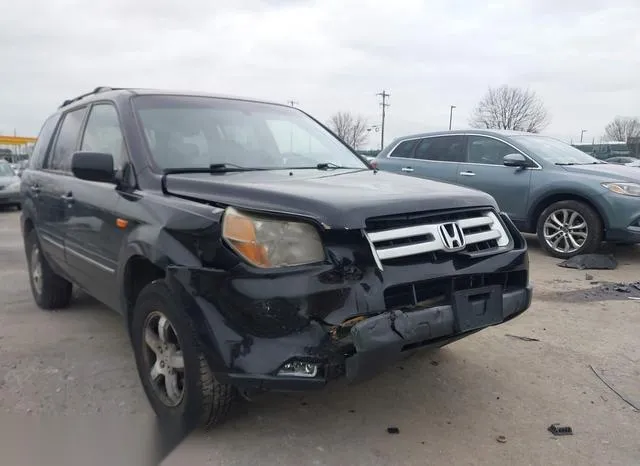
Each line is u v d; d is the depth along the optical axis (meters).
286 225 2.65
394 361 2.71
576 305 5.44
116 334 4.61
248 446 2.94
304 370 2.57
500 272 3.08
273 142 4.18
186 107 4.04
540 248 8.26
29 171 5.58
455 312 2.85
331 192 2.88
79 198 4.06
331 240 2.62
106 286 3.74
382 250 2.70
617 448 2.96
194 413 2.87
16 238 10.27
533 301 5.57
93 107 4.46
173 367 3.02
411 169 9.05
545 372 3.88
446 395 3.53
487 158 8.34
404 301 2.76
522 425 3.18
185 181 3.20
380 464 2.79
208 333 2.64
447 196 3.08
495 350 4.27
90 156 3.49
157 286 2.99
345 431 3.10
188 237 2.83
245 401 3.38
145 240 3.06
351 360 2.55
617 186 7.06
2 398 3.47
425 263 2.82
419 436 3.06
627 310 5.28
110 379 3.75
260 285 2.55
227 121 4.12
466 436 3.06
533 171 7.75
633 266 7.16
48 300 5.18
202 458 2.84
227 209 2.77
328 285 2.56
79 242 4.09
